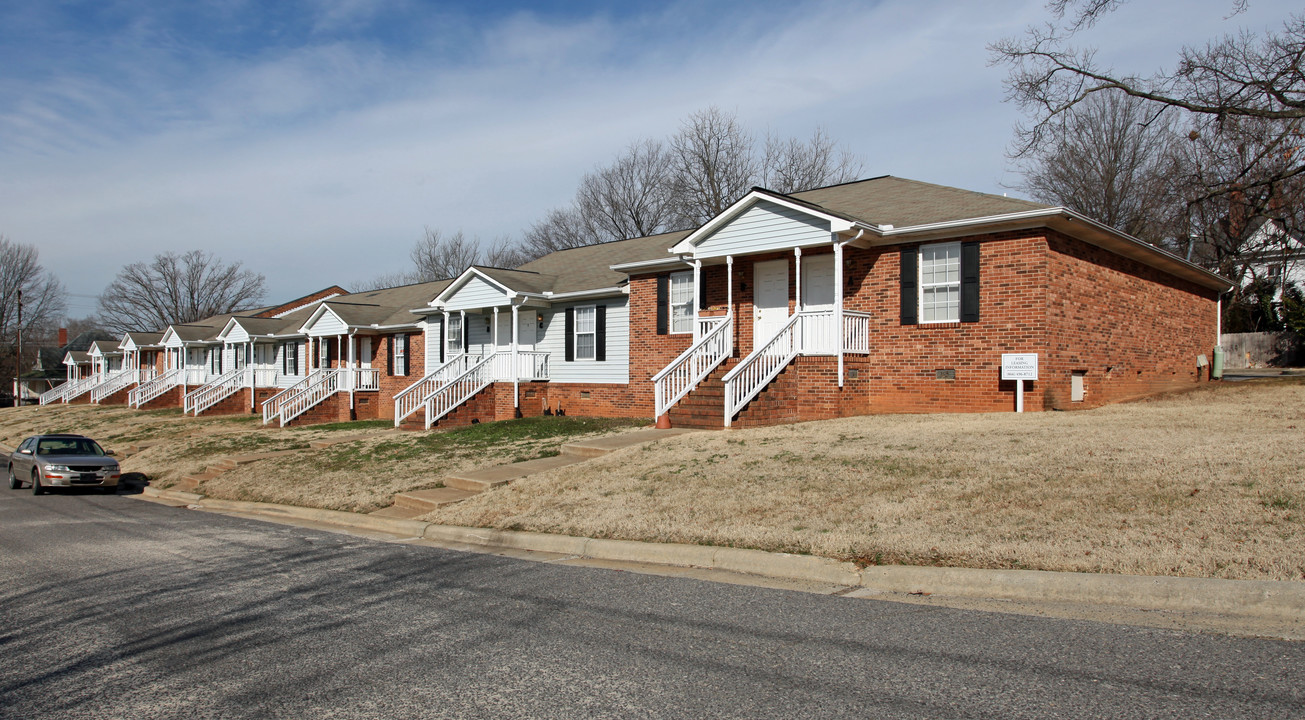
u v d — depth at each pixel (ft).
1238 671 14.90
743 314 65.67
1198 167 92.38
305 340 129.59
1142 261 66.59
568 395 82.43
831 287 60.85
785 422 55.21
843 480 33.06
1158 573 20.18
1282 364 118.42
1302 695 13.73
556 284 85.30
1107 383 59.57
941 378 54.90
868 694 14.70
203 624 21.59
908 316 56.39
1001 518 25.94
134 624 21.84
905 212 59.41
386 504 41.88
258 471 56.44
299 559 30.63
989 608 19.94
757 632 18.81
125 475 67.05
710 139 157.99
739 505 31.40
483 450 54.85
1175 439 35.22
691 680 15.89
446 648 18.63
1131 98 125.08
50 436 64.95
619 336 77.66
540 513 34.37
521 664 17.30
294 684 16.56
